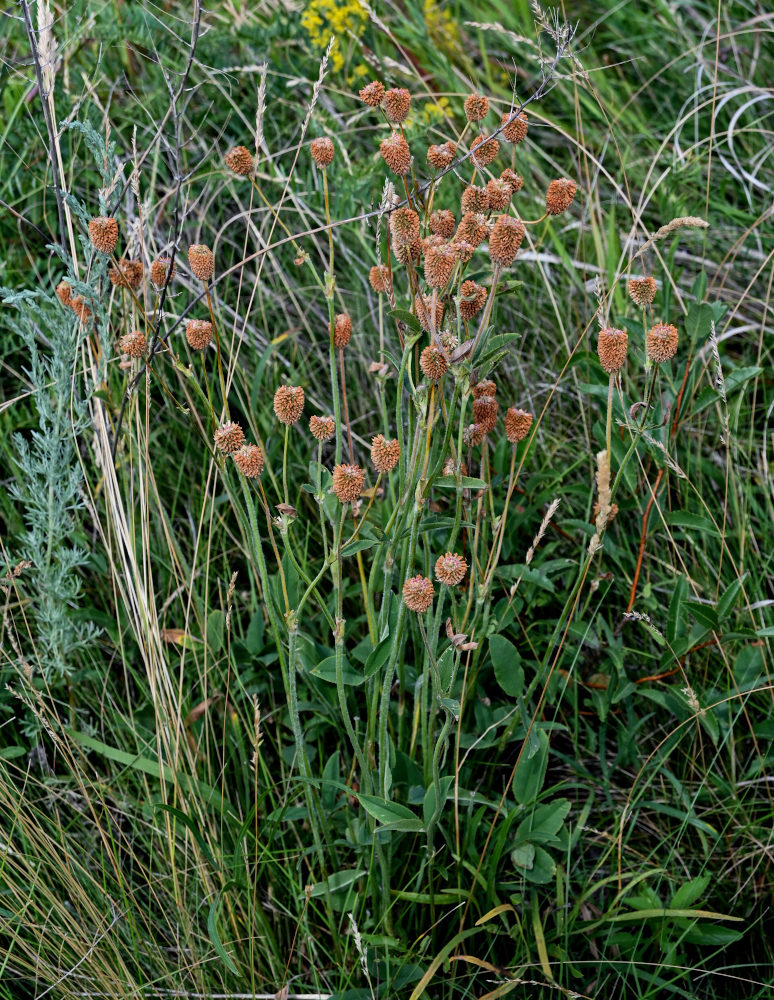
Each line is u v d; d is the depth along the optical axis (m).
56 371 2.00
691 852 2.10
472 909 1.90
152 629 1.95
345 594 2.12
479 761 2.00
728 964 2.00
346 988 1.85
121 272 1.83
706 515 2.35
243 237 2.87
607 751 2.23
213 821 1.99
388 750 1.75
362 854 1.86
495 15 3.68
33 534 2.04
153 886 2.02
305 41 3.22
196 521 2.42
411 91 3.24
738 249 2.89
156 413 2.55
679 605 2.07
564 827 1.93
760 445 2.65
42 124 2.74
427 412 1.73
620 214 3.13
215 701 2.16
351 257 2.80
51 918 1.90
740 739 2.18
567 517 2.44
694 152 3.24
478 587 1.79
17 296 1.85
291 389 1.57
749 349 2.80
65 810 2.12
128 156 2.87
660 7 3.52
